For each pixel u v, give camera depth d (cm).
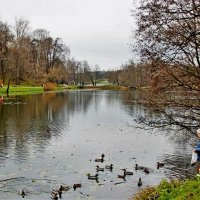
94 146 3466
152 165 2786
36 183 2303
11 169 2595
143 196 1293
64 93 12656
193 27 1391
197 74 1543
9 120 5097
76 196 2094
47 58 14100
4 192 2130
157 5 1423
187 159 2962
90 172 2569
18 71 11438
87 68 19775
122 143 3625
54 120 5322
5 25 11206
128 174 2516
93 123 5103
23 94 10338
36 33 13788
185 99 1620
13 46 11069
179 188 1148
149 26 1479
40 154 3077
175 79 1570
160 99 1644
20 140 3669
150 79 1593
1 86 10169
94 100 9762
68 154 3102
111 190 2197
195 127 1669
